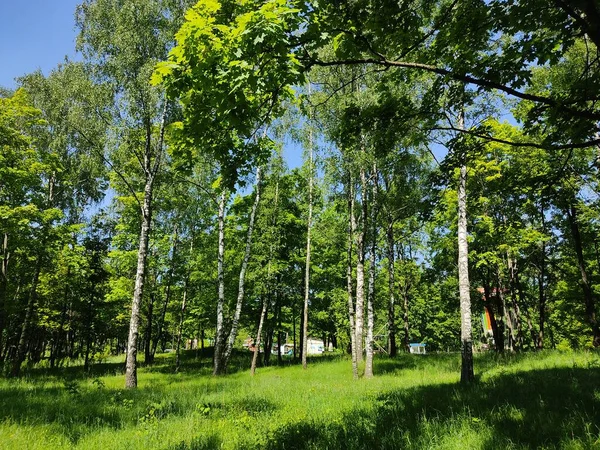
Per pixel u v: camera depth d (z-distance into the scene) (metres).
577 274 24.02
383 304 34.84
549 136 5.84
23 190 19.31
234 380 15.89
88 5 15.91
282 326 32.06
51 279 24.66
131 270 26.02
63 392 10.77
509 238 19.02
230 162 5.38
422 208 9.22
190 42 4.22
